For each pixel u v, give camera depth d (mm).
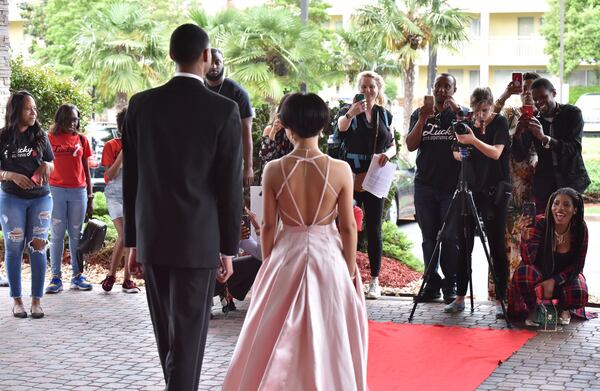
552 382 5906
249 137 8008
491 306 8227
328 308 4773
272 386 4602
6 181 7762
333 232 4973
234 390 4859
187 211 4512
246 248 7707
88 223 8969
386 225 10984
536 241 7445
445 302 8266
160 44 24922
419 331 7258
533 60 39500
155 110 4566
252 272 7781
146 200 4574
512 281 7512
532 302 7402
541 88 7824
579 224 7406
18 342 7035
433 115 8047
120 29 25031
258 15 22297
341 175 4910
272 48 21938
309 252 4855
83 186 9141
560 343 6922
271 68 22344
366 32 25031
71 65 32531
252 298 4992
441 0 25734
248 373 4773
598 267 11328
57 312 8109
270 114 10312
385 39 24922
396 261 10250
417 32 24984
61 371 6238
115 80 24312
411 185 15680
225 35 22031
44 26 38250
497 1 39281
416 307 7918
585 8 36500
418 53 26062
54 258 9055
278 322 4793
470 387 5781
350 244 4938
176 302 4570
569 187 7723
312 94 4926
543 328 7336
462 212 7539
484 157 7777
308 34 22484
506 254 8125
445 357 6480
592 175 21766
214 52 7750
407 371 6137
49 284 9375
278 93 21453
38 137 7832
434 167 8070
